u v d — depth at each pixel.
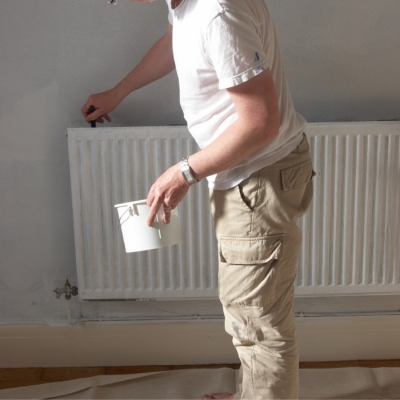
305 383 1.88
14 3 1.73
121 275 1.86
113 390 1.85
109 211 1.81
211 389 1.85
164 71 1.69
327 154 1.77
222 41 1.10
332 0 1.76
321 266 1.88
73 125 1.85
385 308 2.01
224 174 1.33
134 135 1.74
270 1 1.76
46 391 1.85
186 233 1.83
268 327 1.40
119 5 1.75
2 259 1.95
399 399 1.78
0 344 2.01
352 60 1.82
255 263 1.34
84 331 2.00
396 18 1.78
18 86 1.80
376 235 1.84
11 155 1.86
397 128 1.75
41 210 1.91
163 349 2.02
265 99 1.14
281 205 1.32
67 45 1.78
